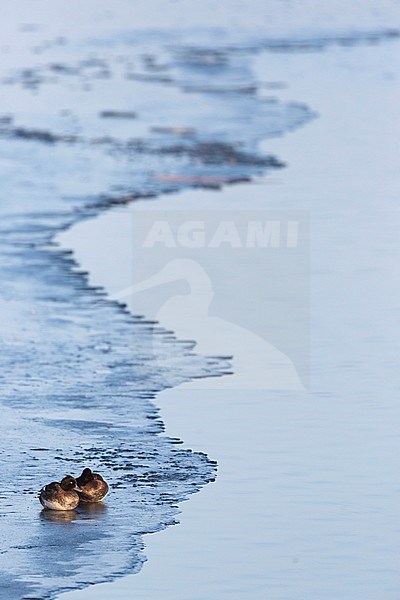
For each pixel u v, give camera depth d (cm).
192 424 3962
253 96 10519
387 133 9269
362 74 11400
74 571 2905
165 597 2784
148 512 3262
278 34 13538
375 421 3981
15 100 10338
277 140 9031
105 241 6475
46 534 3112
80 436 3850
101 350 4784
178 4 15325
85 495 3316
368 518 3234
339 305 5431
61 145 8869
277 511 3272
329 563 2980
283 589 2839
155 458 3659
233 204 7262
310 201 7344
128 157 8519
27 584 2831
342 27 13988
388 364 4612
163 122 9581
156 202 7312
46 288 5656
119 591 2809
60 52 12394
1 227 6738
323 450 3719
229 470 3562
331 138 9100
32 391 4306
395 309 5366
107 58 12112
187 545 3064
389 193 7581
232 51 12512
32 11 14588
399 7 15288
